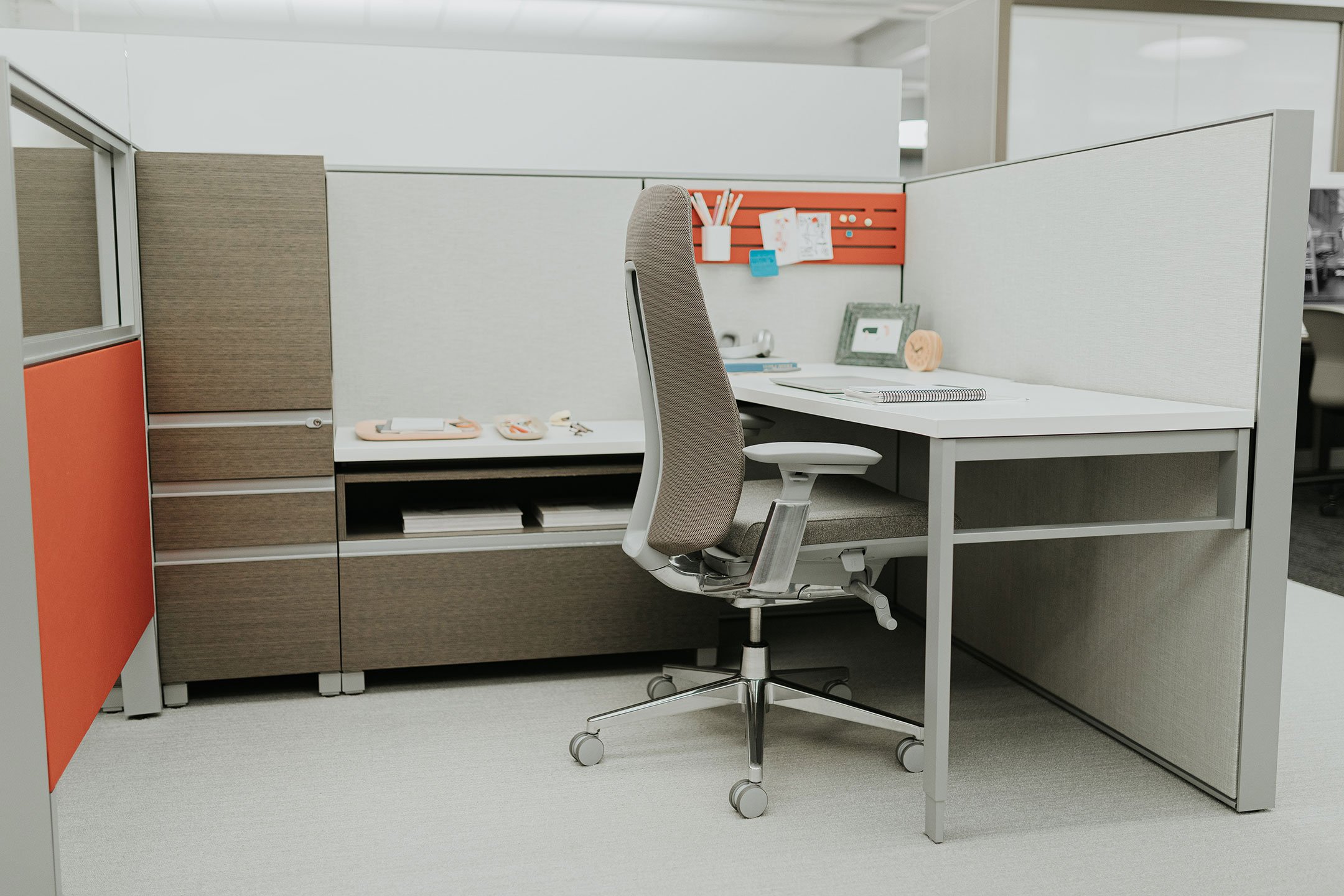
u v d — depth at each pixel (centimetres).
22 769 153
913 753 210
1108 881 169
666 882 168
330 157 461
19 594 150
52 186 179
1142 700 220
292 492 250
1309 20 343
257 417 248
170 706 251
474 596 261
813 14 764
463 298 291
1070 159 239
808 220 313
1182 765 208
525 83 479
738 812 192
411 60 464
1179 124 340
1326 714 243
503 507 275
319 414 250
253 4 688
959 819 191
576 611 267
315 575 253
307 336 248
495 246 292
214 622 250
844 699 211
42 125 172
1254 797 194
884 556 201
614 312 302
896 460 324
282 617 253
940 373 284
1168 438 183
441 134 472
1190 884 168
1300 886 167
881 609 204
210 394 244
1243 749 192
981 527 282
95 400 191
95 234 215
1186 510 204
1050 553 251
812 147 517
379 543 255
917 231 313
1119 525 184
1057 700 250
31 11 636
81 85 304
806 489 184
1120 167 222
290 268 245
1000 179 268
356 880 170
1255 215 186
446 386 293
